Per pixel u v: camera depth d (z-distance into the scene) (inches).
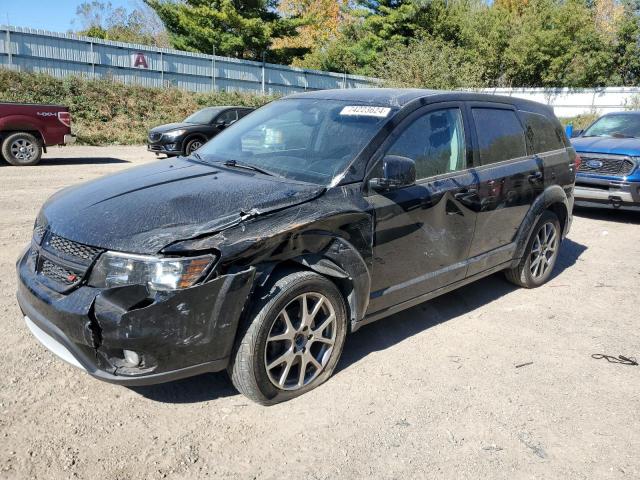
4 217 284.2
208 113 619.2
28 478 100.7
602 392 140.4
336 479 105.1
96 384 132.6
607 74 1635.1
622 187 327.0
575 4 1582.2
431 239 155.7
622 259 261.4
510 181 182.7
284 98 187.5
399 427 122.0
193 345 109.9
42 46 922.1
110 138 822.5
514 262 197.9
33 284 118.3
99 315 104.9
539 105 214.8
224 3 1246.9
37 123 507.2
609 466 112.3
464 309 191.6
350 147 143.9
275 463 108.7
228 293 110.6
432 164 158.2
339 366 147.3
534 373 148.6
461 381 142.7
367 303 140.4
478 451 115.2
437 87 907.4
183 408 125.2
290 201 124.8
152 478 102.9
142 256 107.4
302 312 126.6
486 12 1683.1
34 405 122.6
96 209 122.9
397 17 1507.1
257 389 121.2
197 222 114.2
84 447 110.2
